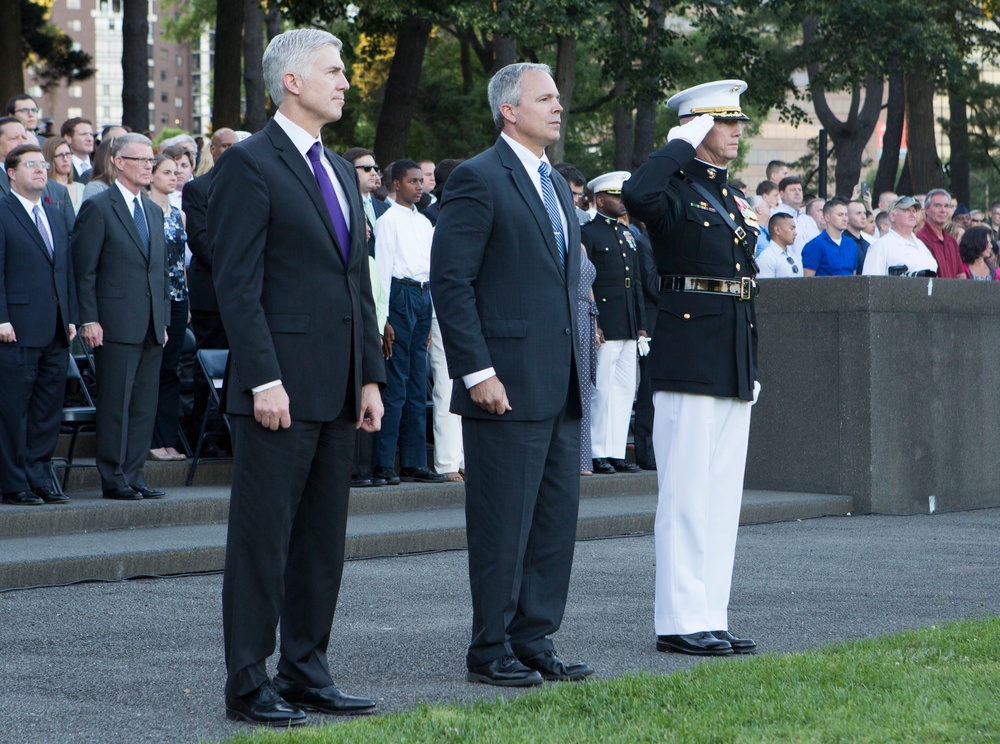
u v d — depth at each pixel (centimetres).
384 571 1540
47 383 1720
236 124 5188
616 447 2212
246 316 908
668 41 5519
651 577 1513
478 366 1038
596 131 7906
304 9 5659
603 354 2183
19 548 1503
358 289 959
